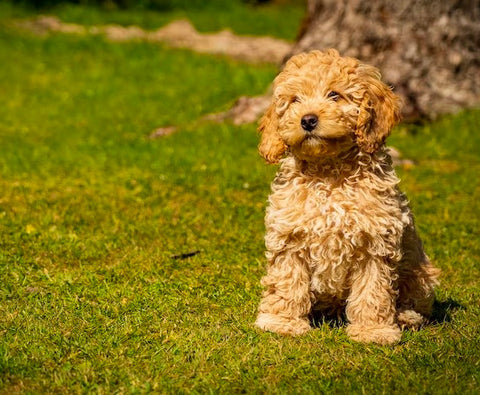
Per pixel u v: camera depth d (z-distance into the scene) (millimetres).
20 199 10969
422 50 15141
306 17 16281
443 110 15102
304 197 6219
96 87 19109
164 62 21875
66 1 29141
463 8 15359
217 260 8578
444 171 12789
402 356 5887
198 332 6328
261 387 5367
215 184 11961
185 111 16750
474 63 15492
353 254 6227
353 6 15250
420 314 6789
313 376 5531
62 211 10359
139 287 7609
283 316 6461
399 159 13250
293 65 6422
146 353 5891
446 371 5574
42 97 18156
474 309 7145
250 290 7566
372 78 6309
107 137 14961
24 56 22094
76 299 7125
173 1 31562
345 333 6379
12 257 8406
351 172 6195
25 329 6355
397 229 6203
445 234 9758
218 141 14289
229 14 30391
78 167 12836
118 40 24859
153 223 9953
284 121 6277
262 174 12422
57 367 5645
